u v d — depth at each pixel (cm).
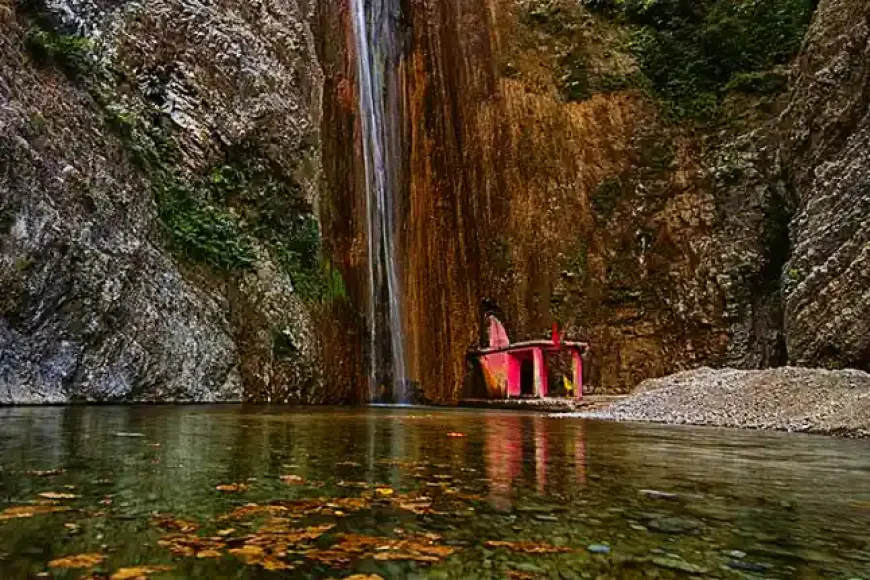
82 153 1216
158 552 188
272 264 1669
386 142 2297
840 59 1784
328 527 224
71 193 1126
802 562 195
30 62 1190
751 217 2189
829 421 863
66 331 1070
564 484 331
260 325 1555
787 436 765
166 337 1283
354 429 695
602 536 222
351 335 1877
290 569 177
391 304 2106
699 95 2469
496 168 2436
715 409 1084
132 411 893
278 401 1533
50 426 602
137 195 1359
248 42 1794
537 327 2252
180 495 271
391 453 457
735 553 204
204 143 1593
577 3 2681
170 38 1594
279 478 325
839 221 1633
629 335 2238
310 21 2125
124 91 1454
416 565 183
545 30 2631
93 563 176
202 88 1630
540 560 191
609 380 2183
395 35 2469
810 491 329
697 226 2269
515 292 2297
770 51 2441
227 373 1422
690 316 2184
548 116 2483
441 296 2255
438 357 2173
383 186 2228
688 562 193
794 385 1073
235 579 166
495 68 2548
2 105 1033
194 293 1414
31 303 1009
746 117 2348
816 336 1575
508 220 2381
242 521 228
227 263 1534
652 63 2558
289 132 1828
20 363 995
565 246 2336
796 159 1973
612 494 304
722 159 2314
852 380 1019
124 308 1201
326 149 2005
